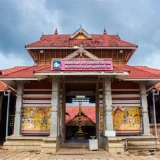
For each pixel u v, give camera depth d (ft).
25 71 57.98
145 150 49.65
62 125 56.80
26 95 57.57
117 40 72.33
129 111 56.95
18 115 54.85
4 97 68.54
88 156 40.63
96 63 49.47
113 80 55.11
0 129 66.13
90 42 69.92
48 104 57.00
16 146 51.26
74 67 49.19
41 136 54.65
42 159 37.32
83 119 104.06
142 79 53.31
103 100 53.47
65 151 46.73
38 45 66.13
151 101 67.97
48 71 48.80
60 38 74.79
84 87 68.64
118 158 38.34
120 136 54.24
